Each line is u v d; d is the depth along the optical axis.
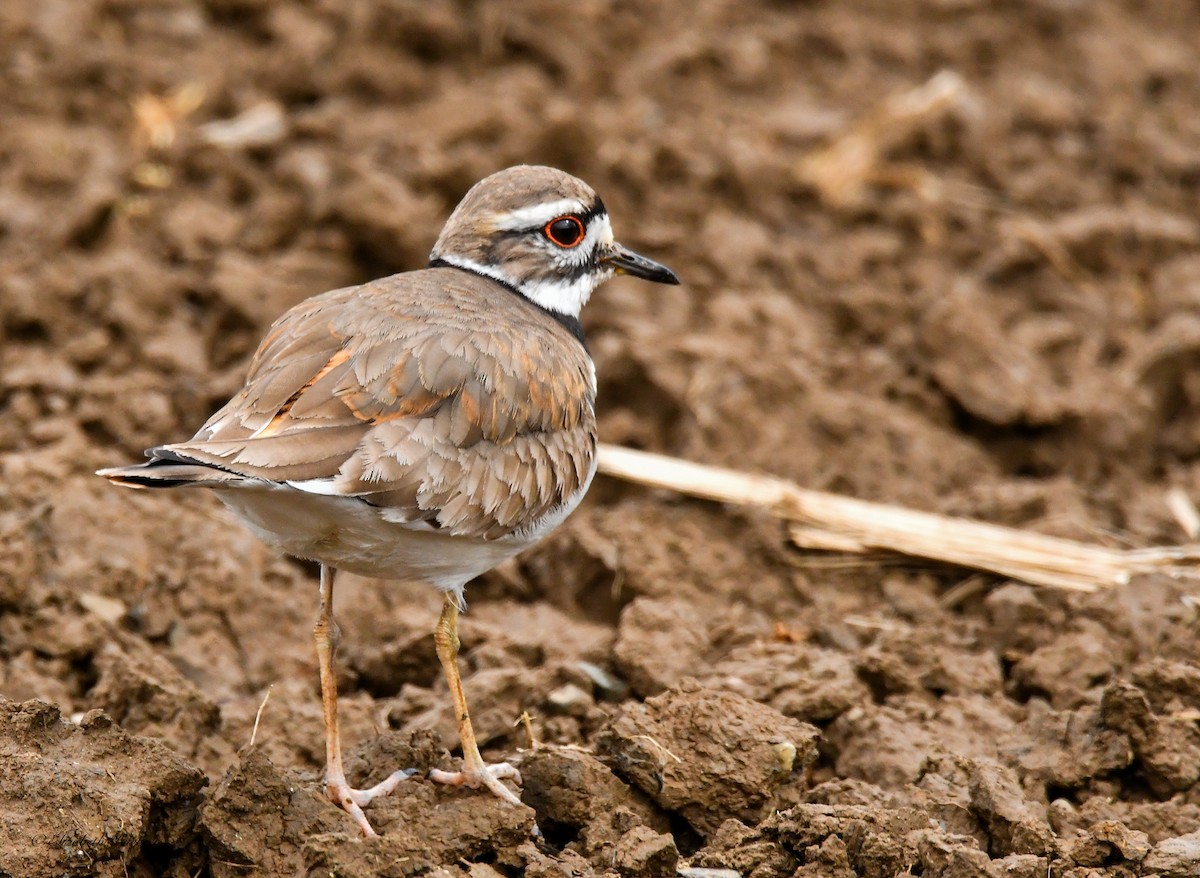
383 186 17.50
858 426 15.64
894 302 17.70
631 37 22.75
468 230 11.29
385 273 17.53
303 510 9.13
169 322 16.56
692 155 19.80
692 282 17.97
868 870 9.36
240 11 22.00
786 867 9.58
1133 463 16.02
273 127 19.83
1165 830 10.24
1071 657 12.00
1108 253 19.05
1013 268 18.86
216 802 9.12
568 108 19.59
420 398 9.47
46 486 13.65
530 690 11.52
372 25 21.31
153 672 11.58
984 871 9.20
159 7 21.84
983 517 14.70
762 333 17.08
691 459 15.18
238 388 15.37
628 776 10.12
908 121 20.95
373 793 9.76
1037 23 24.28
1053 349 17.50
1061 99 22.28
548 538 13.95
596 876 9.19
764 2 24.48
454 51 21.55
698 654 12.26
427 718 11.22
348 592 12.96
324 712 9.95
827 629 12.98
